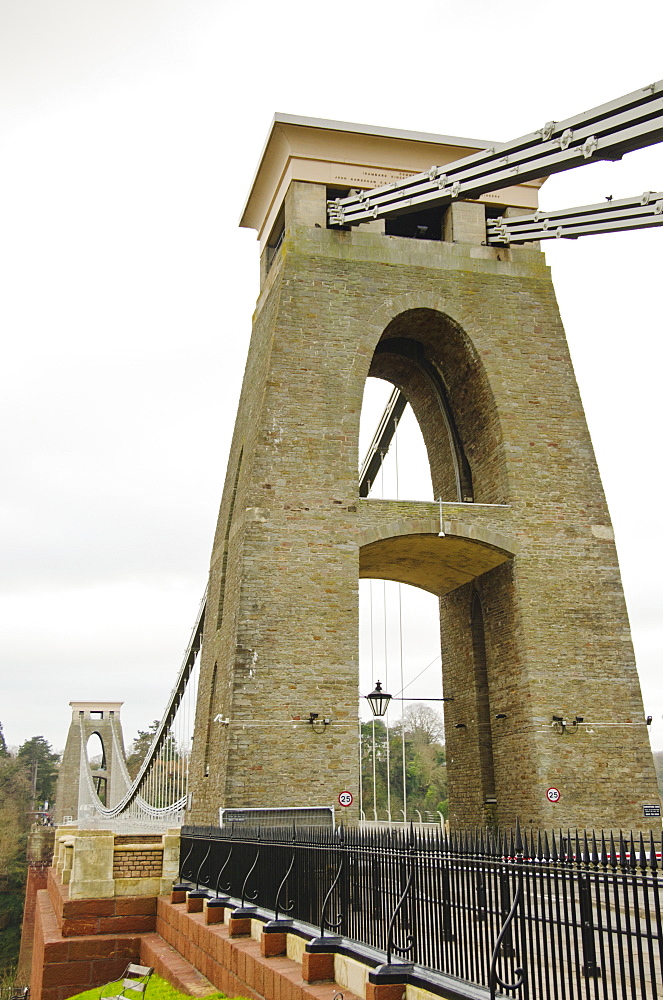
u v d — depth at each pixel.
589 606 25.66
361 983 9.37
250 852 14.78
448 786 29.64
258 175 30.38
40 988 18.39
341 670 24.09
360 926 10.58
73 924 18.69
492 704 26.69
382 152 28.50
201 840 18.06
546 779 23.94
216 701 25.98
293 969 10.78
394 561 28.31
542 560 25.83
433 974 8.66
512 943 8.30
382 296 27.31
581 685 24.91
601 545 26.30
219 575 28.28
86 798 63.28
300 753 23.27
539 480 26.53
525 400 27.22
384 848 10.13
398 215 26.33
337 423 25.94
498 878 8.67
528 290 28.30
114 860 19.66
